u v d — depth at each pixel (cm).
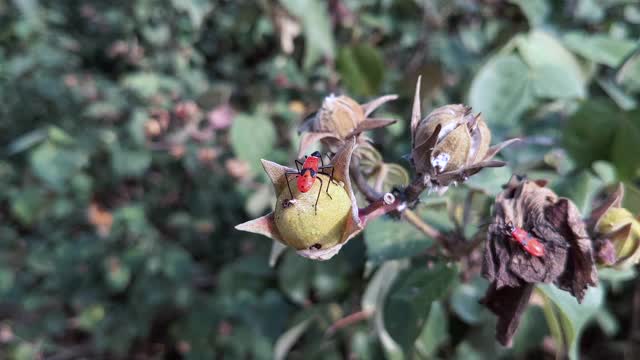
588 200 25
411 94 37
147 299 49
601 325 45
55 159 49
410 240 23
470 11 41
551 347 44
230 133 40
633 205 25
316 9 37
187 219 52
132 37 53
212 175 47
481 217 25
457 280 24
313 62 38
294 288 35
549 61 30
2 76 61
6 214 63
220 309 46
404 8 42
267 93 44
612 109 28
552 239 17
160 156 47
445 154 16
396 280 26
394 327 23
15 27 62
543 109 32
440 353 38
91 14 62
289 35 41
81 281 53
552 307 21
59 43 62
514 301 18
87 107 54
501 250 17
